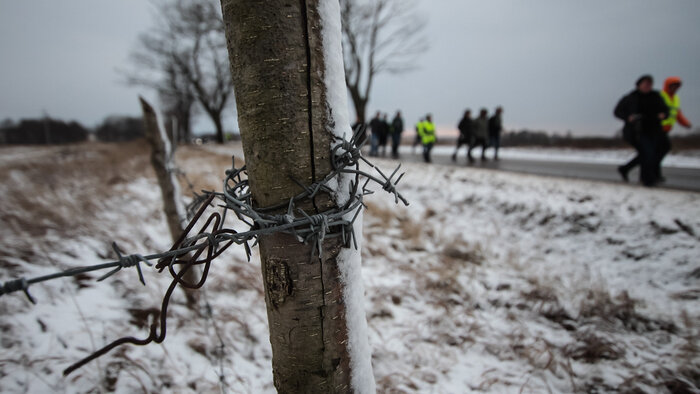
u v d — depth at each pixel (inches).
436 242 176.6
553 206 187.8
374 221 196.7
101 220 175.9
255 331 96.0
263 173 36.2
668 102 209.6
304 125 35.1
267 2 32.4
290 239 36.7
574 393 83.7
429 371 87.8
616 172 289.9
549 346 99.0
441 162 406.3
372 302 117.0
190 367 80.0
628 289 130.3
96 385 69.5
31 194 217.8
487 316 115.4
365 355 43.9
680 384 82.8
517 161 411.5
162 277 118.6
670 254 139.3
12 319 83.7
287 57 33.4
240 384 76.9
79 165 395.9
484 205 212.4
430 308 116.9
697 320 109.4
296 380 40.6
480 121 414.9
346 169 37.9
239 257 139.3
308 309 38.3
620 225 161.3
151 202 220.8
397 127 508.1
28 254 123.5
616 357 94.2
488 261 157.3
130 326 90.7
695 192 186.4
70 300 97.3
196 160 459.8
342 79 37.5
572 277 140.9
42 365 71.9
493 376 87.5
